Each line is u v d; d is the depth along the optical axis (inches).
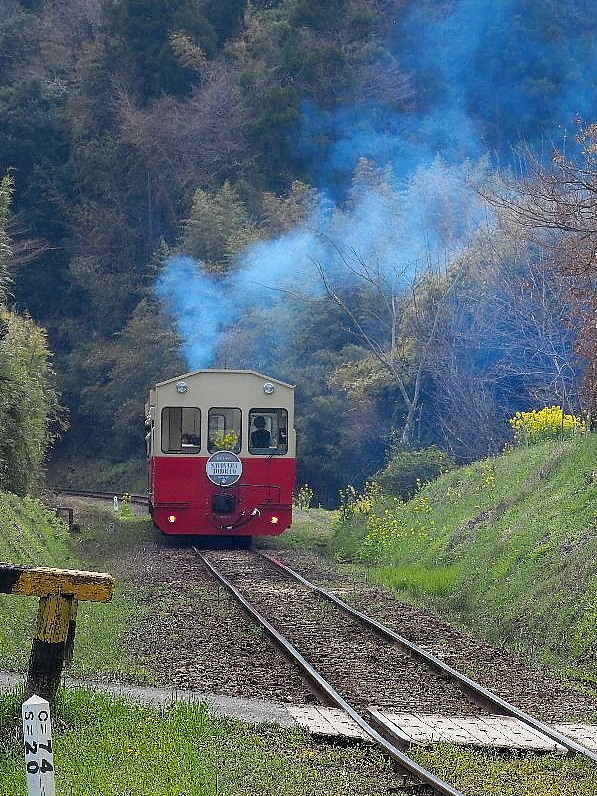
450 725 589.3
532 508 1152.2
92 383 3631.9
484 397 2094.0
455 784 486.3
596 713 640.4
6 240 1802.4
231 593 1073.5
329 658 772.6
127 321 3688.5
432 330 2230.6
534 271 1998.0
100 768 465.1
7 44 4483.3
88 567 1316.4
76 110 4072.3
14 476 1718.8
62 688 571.8
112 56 4114.2
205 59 4033.0
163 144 3865.7
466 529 1256.2
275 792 454.0
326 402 2760.8
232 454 1510.8
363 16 3759.8
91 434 3693.4
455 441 2132.1
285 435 1528.1
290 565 1328.7
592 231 1344.7
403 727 581.6
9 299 3905.0
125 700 589.6
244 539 1595.7
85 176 4001.0
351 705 637.3
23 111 4055.1
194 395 1515.7
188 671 717.9
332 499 2763.3
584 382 1389.0
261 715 592.1
